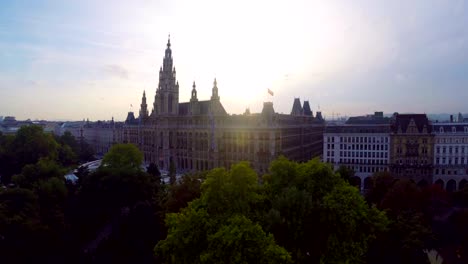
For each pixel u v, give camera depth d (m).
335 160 169.25
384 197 104.94
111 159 133.12
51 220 91.56
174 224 58.53
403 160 157.62
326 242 61.53
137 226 92.38
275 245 50.59
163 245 57.06
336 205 60.62
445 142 153.50
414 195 98.88
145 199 109.94
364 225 64.81
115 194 108.94
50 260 85.25
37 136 171.62
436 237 84.00
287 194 63.28
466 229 87.12
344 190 65.25
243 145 161.62
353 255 60.09
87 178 115.00
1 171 160.50
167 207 87.75
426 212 97.56
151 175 125.69
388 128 163.88
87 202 108.44
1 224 79.69
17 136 173.50
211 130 175.62
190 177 102.31
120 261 85.94
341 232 60.97
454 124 155.88
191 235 54.97
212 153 175.88
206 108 189.62
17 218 80.88
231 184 62.72
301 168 73.81
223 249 49.91
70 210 106.00
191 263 54.25
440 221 94.50
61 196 107.06
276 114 154.88
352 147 166.38
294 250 60.59
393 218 89.62
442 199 107.69
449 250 82.69
